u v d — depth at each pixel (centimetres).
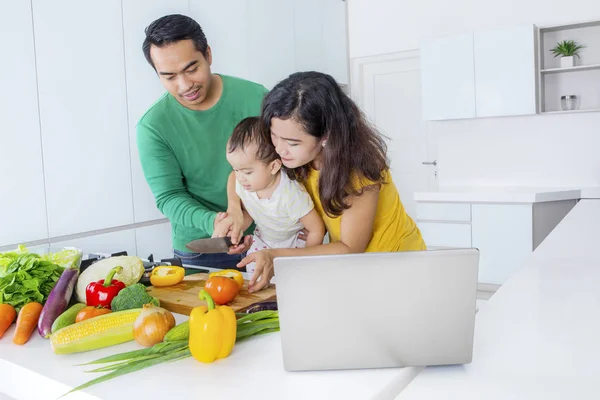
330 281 81
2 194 261
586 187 395
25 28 268
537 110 381
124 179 323
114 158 316
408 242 157
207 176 204
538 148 412
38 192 277
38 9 273
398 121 490
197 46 168
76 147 295
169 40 162
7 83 261
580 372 79
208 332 92
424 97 414
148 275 158
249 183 142
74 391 86
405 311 82
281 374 87
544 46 399
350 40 506
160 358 94
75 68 292
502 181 429
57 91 284
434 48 406
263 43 413
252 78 405
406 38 473
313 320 83
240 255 209
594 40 383
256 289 135
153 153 192
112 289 123
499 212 363
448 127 448
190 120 194
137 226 332
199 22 359
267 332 108
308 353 85
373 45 493
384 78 494
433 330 82
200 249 146
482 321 102
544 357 85
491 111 389
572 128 397
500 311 107
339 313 83
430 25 458
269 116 114
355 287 81
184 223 181
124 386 86
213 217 167
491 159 432
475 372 81
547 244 169
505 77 382
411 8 466
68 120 290
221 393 82
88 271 136
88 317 112
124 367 91
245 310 122
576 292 116
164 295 137
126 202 324
